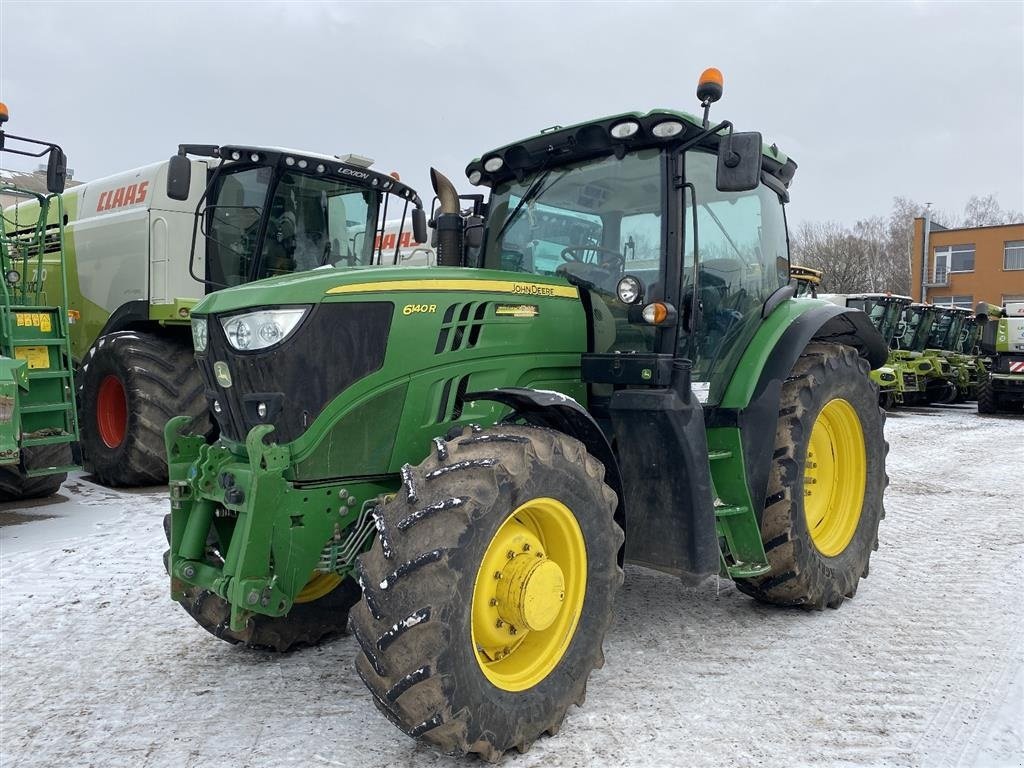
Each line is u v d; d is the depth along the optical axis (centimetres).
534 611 254
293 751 260
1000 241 3572
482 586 249
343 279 272
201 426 671
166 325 714
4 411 507
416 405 285
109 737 270
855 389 416
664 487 314
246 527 254
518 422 312
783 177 427
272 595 259
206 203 691
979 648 349
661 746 264
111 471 675
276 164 667
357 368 272
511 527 263
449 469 245
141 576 444
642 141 337
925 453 962
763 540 367
